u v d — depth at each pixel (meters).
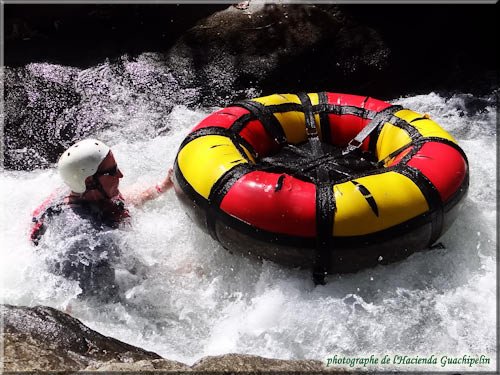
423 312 3.75
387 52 6.43
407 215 3.80
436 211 3.89
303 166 4.57
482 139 5.48
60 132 5.81
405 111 4.70
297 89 6.29
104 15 6.96
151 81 6.33
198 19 6.77
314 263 3.85
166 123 5.88
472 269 4.06
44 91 6.19
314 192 3.82
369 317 3.73
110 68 6.46
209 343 3.72
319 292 3.90
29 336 3.08
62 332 3.16
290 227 3.77
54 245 3.91
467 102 5.99
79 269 3.86
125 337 3.70
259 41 6.46
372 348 3.54
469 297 3.84
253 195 3.85
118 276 3.95
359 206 3.75
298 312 3.79
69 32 6.88
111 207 4.09
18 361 2.87
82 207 4.02
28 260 4.01
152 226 4.45
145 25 6.89
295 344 3.62
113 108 6.05
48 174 5.23
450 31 6.70
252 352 3.59
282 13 6.62
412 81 6.38
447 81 6.36
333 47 6.43
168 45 6.69
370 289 3.93
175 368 2.89
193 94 6.22
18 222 4.57
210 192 3.99
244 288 4.08
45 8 6.96
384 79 6.37
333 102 4.93
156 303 3.96
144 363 2.91
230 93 6.24
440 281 3.96
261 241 3.85
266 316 3.80
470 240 4.30
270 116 4.78
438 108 5.93
